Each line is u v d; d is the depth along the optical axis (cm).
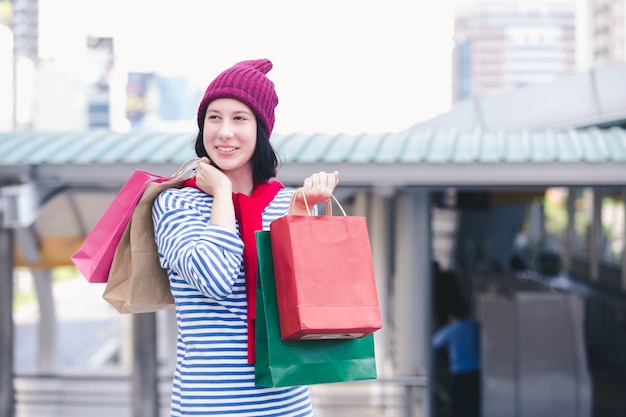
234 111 213
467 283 1459
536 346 912
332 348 201
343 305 195
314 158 673
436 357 1533
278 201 220
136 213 212
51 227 980
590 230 2106
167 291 219
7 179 670
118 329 1927
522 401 910
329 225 199
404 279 916
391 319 1105
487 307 920
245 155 215
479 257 2277
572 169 681
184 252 195
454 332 951
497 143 736
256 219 210
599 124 1149
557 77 1184
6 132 797
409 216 911
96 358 1794
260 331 199
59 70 7394
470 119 1265
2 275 722
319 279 194
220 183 203
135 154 684
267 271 199
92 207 970
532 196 1477
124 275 220
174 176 216
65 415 984
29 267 988
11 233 721
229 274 193
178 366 209
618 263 1791
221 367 202
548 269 2873
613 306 1476
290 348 197
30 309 3638
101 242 218
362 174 679
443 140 751
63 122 7475
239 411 201
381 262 1131
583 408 907
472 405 950
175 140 747
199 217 206
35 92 7125
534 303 913
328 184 215
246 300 205
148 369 738
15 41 12056
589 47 14125
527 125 1212
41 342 1034
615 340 1466
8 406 728
